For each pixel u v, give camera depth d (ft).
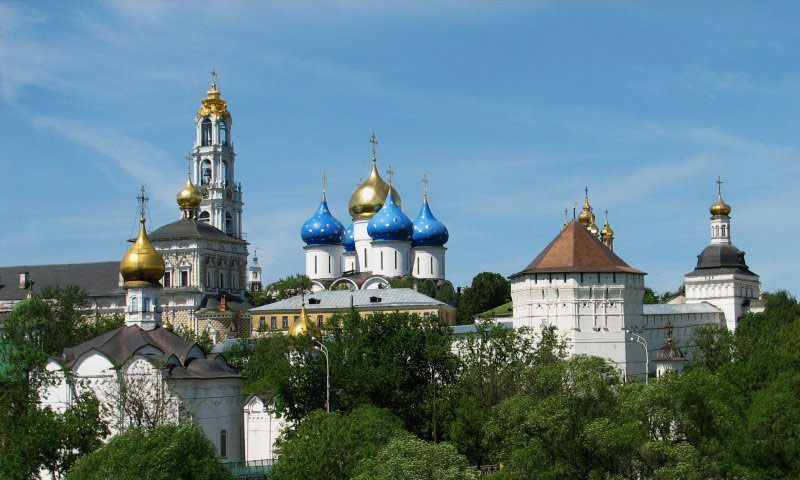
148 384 467.11
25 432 384.68
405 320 507.30
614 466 355.15
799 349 515.50
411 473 333.01
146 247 528.63
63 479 382.01
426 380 495.82
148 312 524.52
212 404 482.28
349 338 506.07
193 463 355.36
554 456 358.84
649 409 360.28
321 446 373.81
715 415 361.71
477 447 430.61
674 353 547.08
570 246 585.63
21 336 630.33
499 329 498.28
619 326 573.33
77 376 461.78
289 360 505.66
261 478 427.74
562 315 570.46
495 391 459.73
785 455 375.04
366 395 480.23
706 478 346.54
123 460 347.56
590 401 376.27
